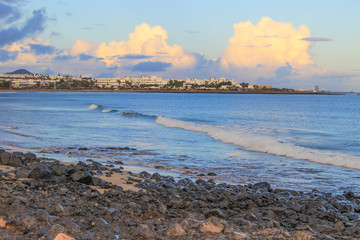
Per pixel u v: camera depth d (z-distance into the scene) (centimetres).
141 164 1828
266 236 641
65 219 642
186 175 1577
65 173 1165
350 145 2614
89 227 646
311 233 705
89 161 1791
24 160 1603
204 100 16462
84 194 927
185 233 620
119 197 952
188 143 2681
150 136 3088
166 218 782
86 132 3303
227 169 1752
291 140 2905
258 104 12050
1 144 2384
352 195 1255
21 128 3506
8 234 536
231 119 5450
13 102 10650
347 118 5684
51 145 2431
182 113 7062
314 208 995
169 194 1089
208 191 1165
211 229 652
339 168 1803
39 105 8906
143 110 8081
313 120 5269
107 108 8175
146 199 930
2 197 783
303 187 1411
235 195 1095
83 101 12400
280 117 5909
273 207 951
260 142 2453
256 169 1764
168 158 2030
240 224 750
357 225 827
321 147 2517
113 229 636
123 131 3453
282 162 1952
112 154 2119
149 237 596
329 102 14438
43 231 562
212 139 2911
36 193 913
